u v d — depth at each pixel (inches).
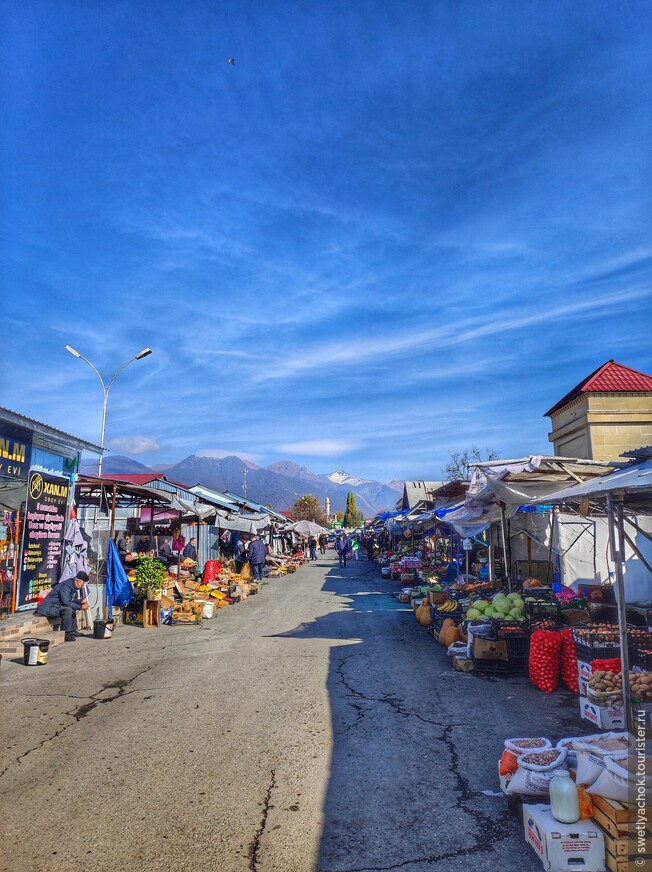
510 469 406.3
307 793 183.6
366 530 2183.8
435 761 207.9
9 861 145.3
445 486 739.4
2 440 443.5
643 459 269.0
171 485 1147.3
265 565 1103.6
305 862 145.2
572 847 139.9
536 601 371.6
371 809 172.9
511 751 180.4
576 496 253.4
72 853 149.0
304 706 275.9
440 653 396.2
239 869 142.1
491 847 151.6
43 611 443.8
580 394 636.7
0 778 195.0
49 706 276.4
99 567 518.3
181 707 274.4
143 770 201.2
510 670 333.1
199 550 1067.9
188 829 161.3
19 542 464.4
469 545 677.3
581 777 154.4
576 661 290.7
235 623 539.8
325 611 617.3
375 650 407.5
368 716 260.2
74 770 201.2
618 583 228.4
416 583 810.8
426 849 151.1
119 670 350.0
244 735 235.9
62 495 529.0
